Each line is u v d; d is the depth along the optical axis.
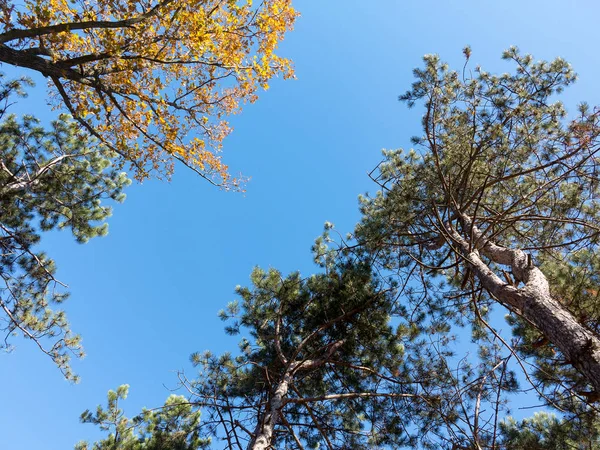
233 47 7.12
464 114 7.38
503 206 8.11
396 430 7.02
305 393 8.16
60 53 6.50
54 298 10.81
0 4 5.15
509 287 5.20
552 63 7.04
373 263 8.66
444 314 8.10
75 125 8.32
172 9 6.14
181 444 6.88
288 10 7.24
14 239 10.15
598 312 5.40
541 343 4.98
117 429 7.61
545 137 6.73
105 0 6.07
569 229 7.62
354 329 8.12
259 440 5.56
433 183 7.64
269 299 8.31
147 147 8.15
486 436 5.64
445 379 6.73
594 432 5.72
